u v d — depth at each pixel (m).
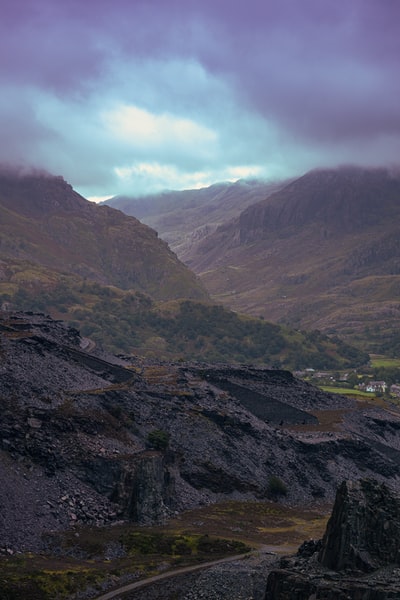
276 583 146.88
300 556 162.88
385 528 154.38
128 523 193.62
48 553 167.12
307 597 140.38
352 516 153.50
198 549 182.88
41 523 176.38
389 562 151.12
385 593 135.50
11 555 161.50
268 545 194.75
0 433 196.62
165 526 198.75
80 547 172.00
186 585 158.75
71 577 154.75
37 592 146.12
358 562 150.00
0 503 174.62
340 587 139.50
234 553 183.25
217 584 158.12
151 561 171.88
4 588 144.12
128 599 150.62
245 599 151.38
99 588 154.50
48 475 192.88
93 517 188.25
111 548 175.12
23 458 193.12
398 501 159.50
